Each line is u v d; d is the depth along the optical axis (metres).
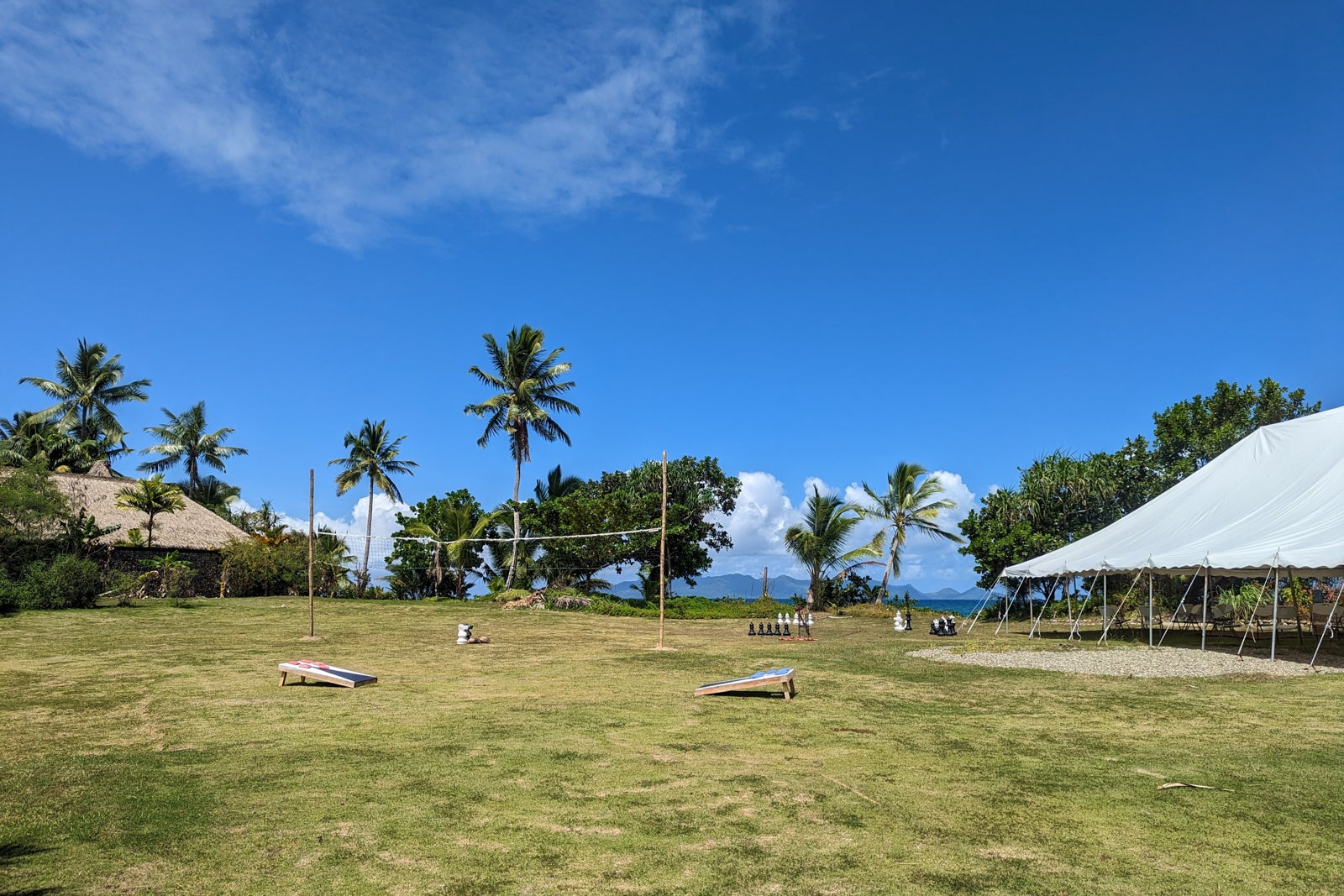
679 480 44.16
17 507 28.44
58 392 49.72
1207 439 33.31
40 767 7.38
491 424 40.12
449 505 42.16
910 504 37.66
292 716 9.88
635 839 5.57
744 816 6.06
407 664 15.39
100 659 15.48
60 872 4.92
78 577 27.73
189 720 9.61
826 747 8.37
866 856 5.29
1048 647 18.75
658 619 31.47
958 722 9.75
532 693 11.83
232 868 5.00
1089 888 4.79
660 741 8.54
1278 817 6.08
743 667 15.10
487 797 6.49
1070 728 9.41
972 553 34.25
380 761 7.63
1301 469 18.84
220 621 23.98
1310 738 8.79
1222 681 13.12
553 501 40.12
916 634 24.38
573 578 40.44
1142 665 15.04
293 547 37.81
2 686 12.26
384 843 5.45
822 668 14.98
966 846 5.46
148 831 5.64
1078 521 34.41
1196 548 17.80
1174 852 5.37
